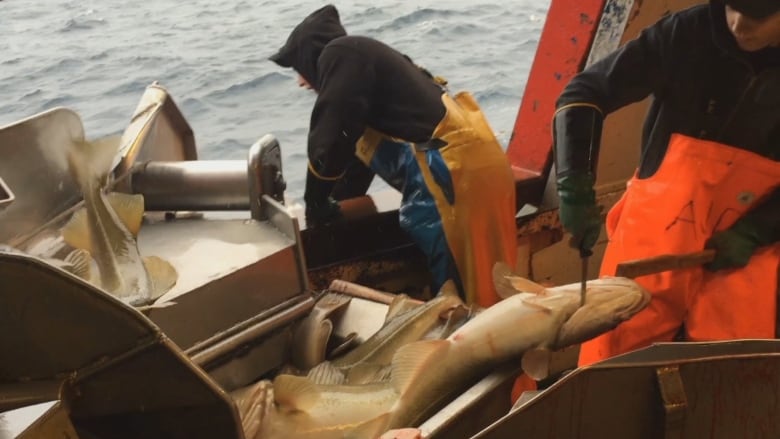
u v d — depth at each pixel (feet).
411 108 8.37
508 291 5.74
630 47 6.10
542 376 5.09
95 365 3.34
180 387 3.39
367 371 5.61
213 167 6.26
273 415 4.95
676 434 3.78
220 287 5.28
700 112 6.05
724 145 5.97
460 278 8.57
